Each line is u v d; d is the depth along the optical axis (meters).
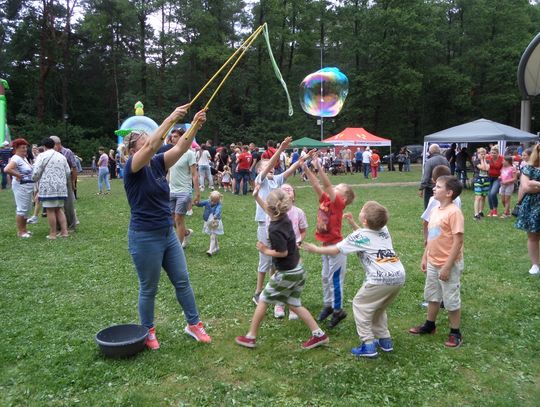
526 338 3.48
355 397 2.69
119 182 17.22
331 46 38.09
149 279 3.20
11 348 3.28
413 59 34.47
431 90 37.88
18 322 3.76
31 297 4.36
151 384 2.83
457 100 35.84
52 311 4.01
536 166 4.93
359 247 3.11
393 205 10.73
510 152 13.30
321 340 3.30
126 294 4.46
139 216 3.09
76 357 3.14
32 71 33.75
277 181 4.26
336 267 3.66
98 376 2.91
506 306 4.14
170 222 3.21
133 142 3.14
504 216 9.04
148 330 3.27
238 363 3.11
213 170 14.14
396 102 35.53
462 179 15.02
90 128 35.81
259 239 4.18
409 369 3.00
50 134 30.38
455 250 3.21
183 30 33.16
